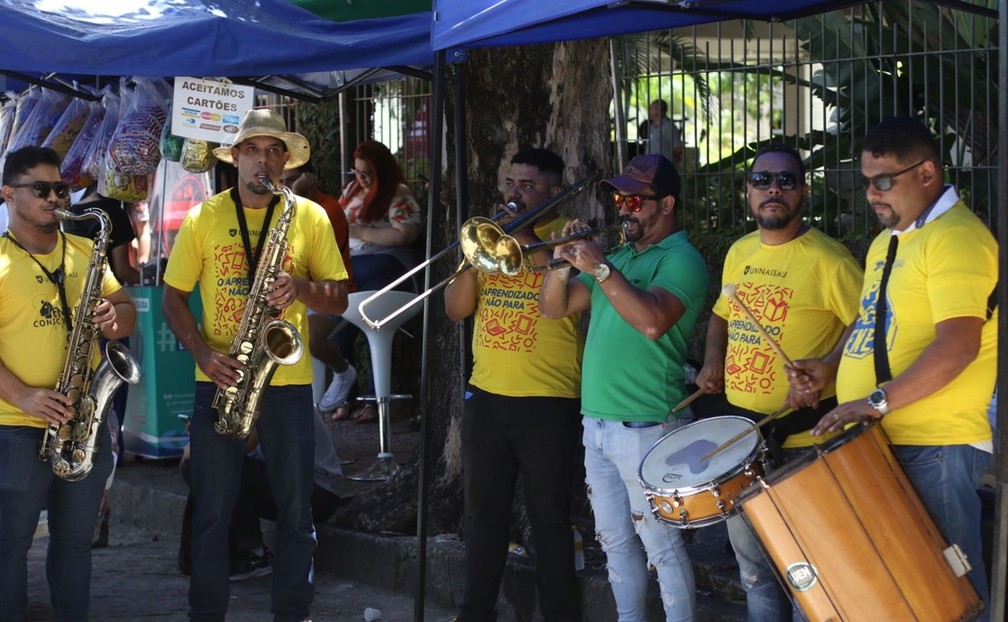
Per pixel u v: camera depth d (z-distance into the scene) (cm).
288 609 488
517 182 462
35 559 643
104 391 461
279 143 482
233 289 477
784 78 712
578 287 443
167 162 777
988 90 633
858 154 680
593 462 435
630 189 424
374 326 422
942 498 338
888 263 345
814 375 366
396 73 648
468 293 469
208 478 479
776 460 370
